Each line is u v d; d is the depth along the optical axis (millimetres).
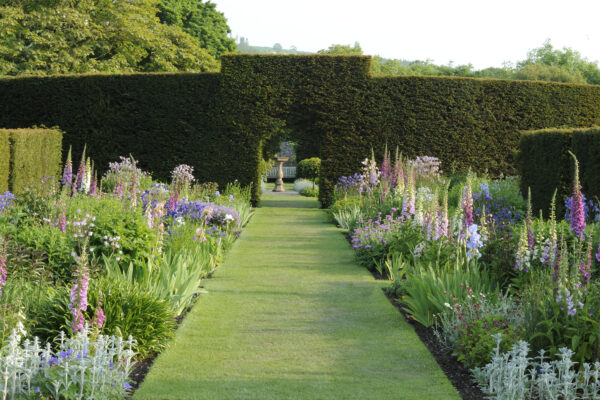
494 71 53344
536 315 4609
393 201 12836
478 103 19859
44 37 24078
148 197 10078
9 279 5562
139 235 7176
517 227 8391
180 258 7051
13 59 24688
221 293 7340
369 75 19453
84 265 4305
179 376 4488
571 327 4410
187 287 6453
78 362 3799
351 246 11328
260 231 13531
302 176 34344
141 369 4691
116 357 4699
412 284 6344
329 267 9172
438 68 56562
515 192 14039
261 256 10148
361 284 7898
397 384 4352
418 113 19594
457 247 6898
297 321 6098
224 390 4215
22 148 14766
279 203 22047
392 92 19500
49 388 3676
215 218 12102
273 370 4641
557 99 20234
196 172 19422
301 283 7961
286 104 19438
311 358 4938
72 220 7727
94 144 19375
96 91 19344
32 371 3869
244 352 5086
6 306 4512
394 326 5910
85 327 4250
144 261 6902
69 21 24062
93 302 4941
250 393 4164
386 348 5203
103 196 10648
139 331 4918
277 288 7645
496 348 4316
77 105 19375
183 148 19375
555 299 4551
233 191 18312
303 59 19375
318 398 4086
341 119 19516
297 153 37469
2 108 19516
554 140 13023
